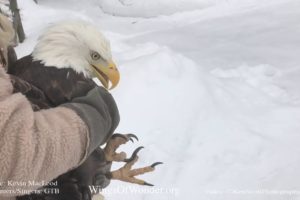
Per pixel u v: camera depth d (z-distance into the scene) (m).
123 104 4.23
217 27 7.66
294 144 3.94
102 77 1.52
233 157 3.79
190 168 3.66
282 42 6.36
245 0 9.41
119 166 3.56
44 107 1.31
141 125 4.08
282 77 5.26
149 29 8.63
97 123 1.13
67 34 1.40
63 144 1.01
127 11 9.94
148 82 4.46
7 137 0.92
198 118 4.22
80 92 1.38
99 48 1.45
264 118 4.32
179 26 8.31
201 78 4.65
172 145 3.93
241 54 6.09
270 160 3.75
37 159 0.96
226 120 4.22
